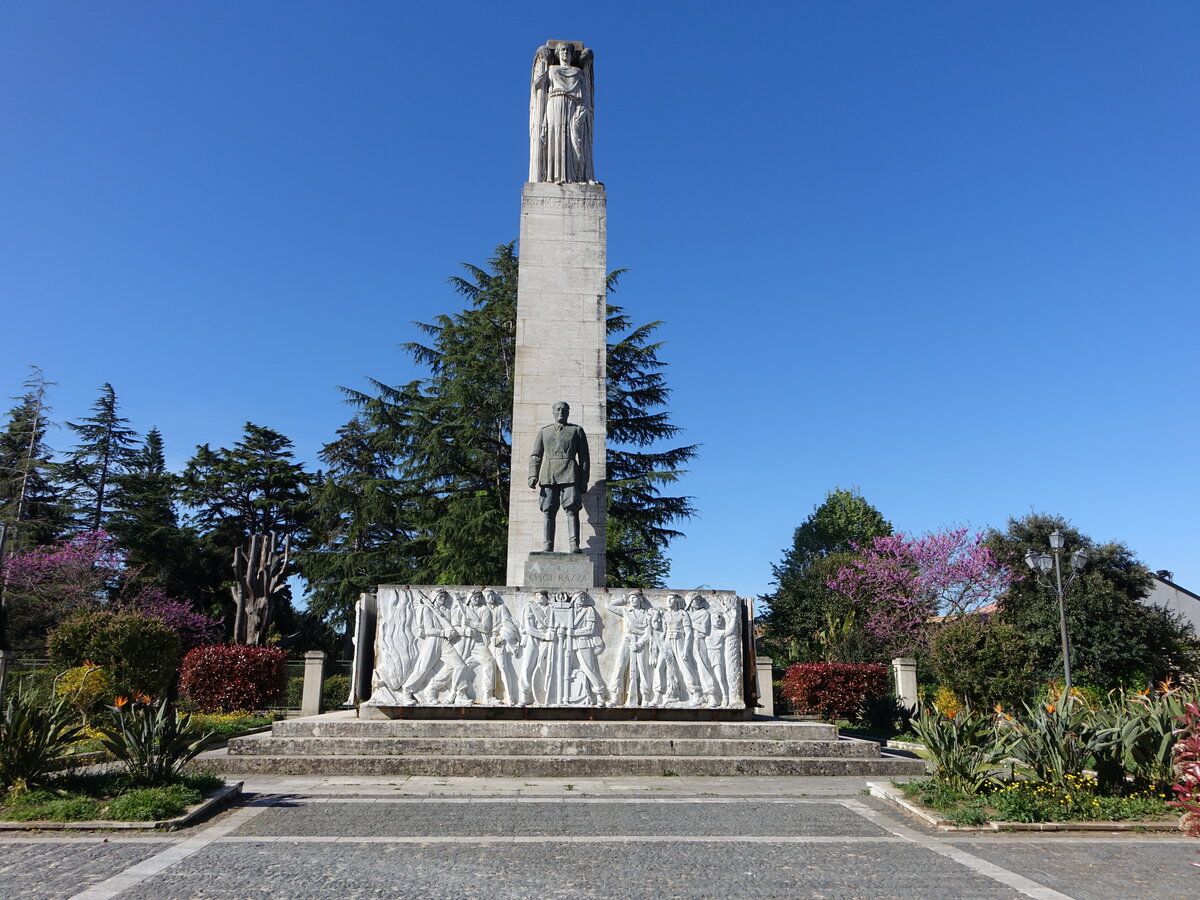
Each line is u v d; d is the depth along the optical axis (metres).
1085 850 7.32
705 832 7.84
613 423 30.08
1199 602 36.75
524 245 17.36
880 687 20.62
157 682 16.47
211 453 44.84
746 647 13.46
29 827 7.63
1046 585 30.23
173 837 7.48
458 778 10.97
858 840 7.59
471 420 29.64
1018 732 9.81
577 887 6.01
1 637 29.59
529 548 15.91
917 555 35.44
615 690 12.80
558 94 18.39
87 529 40.62
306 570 31.11
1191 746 7.56
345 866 6.53
